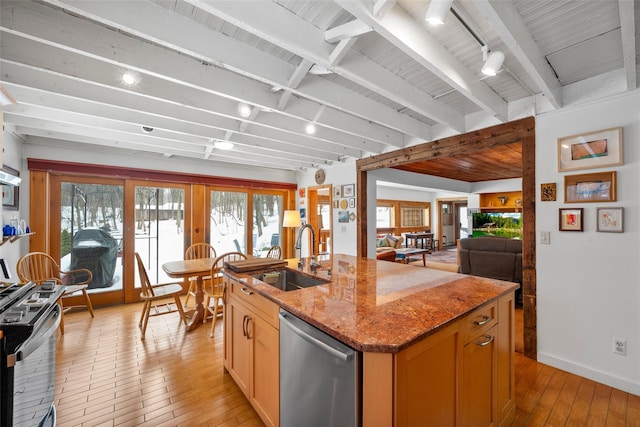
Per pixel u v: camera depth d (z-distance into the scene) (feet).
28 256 9.99
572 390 6.77
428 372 3.70
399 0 4.73
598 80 7.02
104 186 13.24
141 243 14.16
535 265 8.11
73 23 4.99
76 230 12.59
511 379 5.59
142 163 13.99
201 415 5.92
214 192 16.69
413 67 6.85
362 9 4.17
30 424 4.40
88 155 12.59
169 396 6.54
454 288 5.55
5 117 8.77
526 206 8.23
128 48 5.57
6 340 3.83
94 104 8.26
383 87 6.82
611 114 6.86
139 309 12.66
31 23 4.64
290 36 4.94
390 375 3.23
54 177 12.09
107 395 6.57
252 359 5.78
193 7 4.94
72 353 8.57
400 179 17.34
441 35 5.61
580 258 7.32
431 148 10.92
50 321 4.69
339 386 3.66
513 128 8.54
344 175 15.25
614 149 6.79
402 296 5.01
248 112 8.54
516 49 5.25
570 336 7.52
